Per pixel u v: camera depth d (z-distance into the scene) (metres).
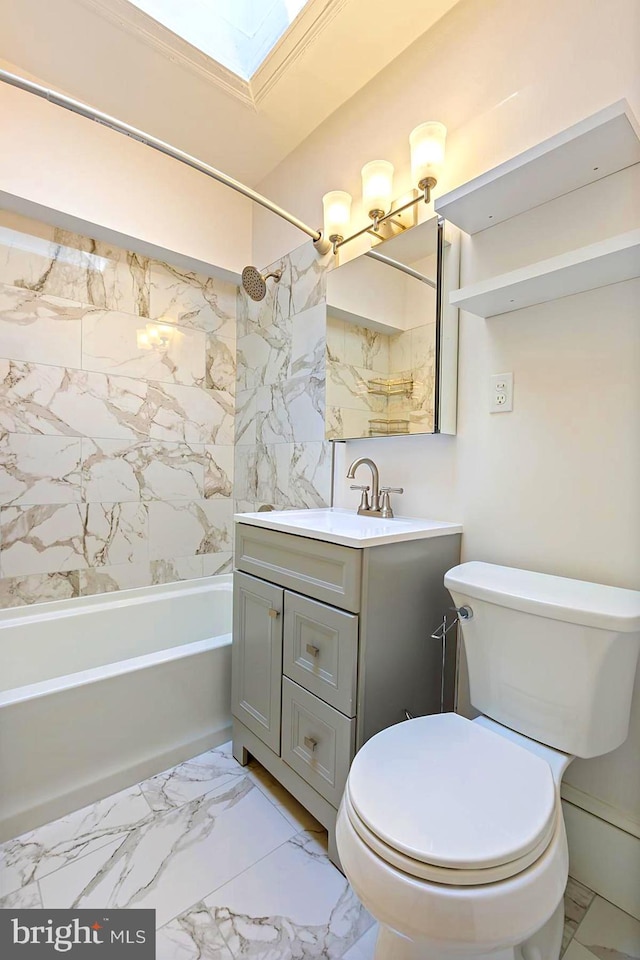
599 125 0.90
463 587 1.08
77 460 1.98
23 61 1.59
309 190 1.96
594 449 1.10
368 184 1.53
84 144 1.82
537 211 1.19
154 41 1.51
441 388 1.39
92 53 1.55
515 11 1.23
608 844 1.06
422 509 1.51
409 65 1.52
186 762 1.52
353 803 0.75
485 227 1.30
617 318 1.06
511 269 1.25
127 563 2.14
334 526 1.33
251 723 1.45
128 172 1.94
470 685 1.12
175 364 2.26
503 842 0.66
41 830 1.21
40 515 1.89
